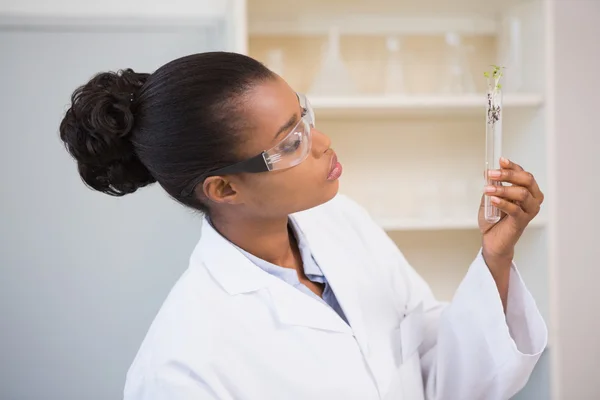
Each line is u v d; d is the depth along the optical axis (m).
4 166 2.05
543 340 1.12
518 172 1.00
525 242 1.96
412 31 2.15
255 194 1.03
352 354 1.12
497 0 2.03
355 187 2.18
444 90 2.04
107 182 1.09
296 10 2.08
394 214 2.16
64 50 2.06
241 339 1.08
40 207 2.07
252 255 1.14
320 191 1.04
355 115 2.06
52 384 2.09
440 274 2.25
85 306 2.10
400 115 2.09
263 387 1.07
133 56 2.10
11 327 2.07
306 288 1.16
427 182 2.07
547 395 1.84
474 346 1.15
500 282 1.12
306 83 2.12
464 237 2.24
